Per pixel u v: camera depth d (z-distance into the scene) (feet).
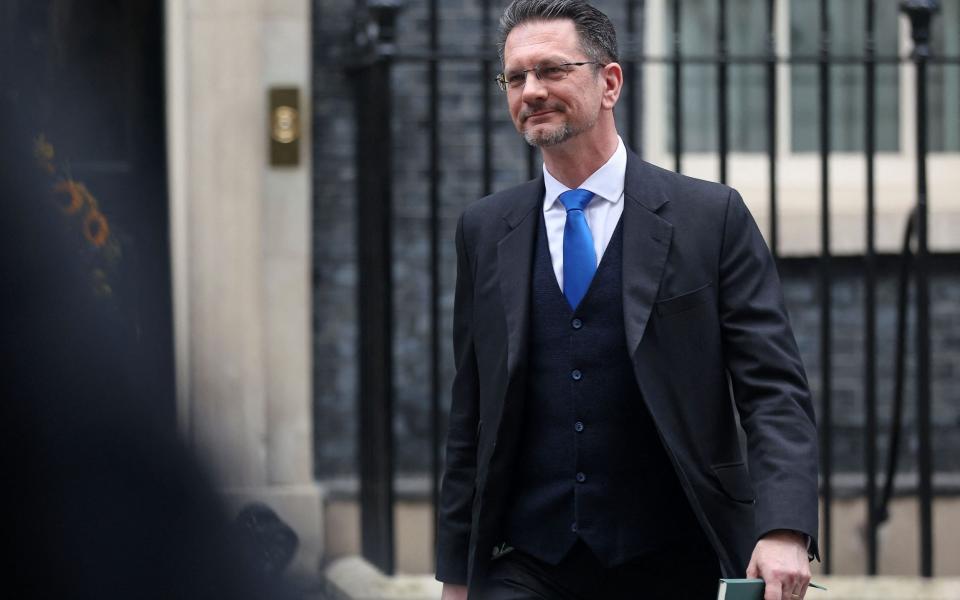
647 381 13.76
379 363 28.45
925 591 26.30
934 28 33.96
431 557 31.48
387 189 27.96
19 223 6.15
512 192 15.35
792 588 12.76
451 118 31.86
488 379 14.74
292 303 30.35
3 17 8.04
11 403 5.95
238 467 6.58
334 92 31.48
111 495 6.11
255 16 29.96
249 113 30.07
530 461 14.51
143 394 6.41
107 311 6.40
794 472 13.08
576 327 14.29
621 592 14.33
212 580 6.30
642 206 14.38
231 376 30.07
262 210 30.19
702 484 13.70
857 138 33.60
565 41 14.14
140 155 30.25
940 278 32.71
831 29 33.76
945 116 33.94
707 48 33.32
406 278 31.86
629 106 28.32
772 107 27.84
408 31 31.73
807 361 32.50
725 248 14.28
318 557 30.22
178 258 30.07
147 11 30.25
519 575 14.60
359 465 31.14
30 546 5.90
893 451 28.94
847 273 32.58
